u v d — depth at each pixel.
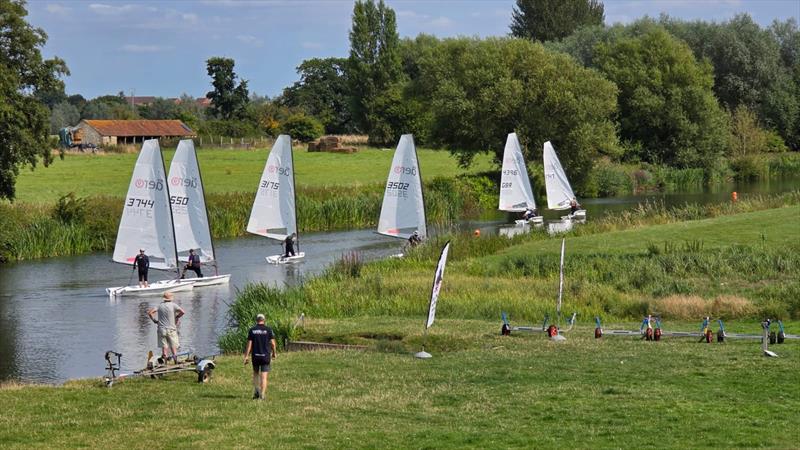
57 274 62.78
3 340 42.59
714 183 119.94
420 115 153.38
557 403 23.97
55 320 47.38
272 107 191.88
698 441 19.97
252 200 86.56
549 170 84.19
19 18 68.44
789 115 138.00
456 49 112.25
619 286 45.47
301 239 79.19
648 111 120.00
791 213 60.09
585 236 58.28
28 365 37.62
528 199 81.12
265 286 47.94
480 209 98.25
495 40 111.06
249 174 113.44
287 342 35.59
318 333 36.78
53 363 37.94
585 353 31.39
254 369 25.80
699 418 21.97
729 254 48.62
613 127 108.00
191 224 60.06
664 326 37.72
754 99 139.25
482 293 44.22
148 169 57.03
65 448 20.70
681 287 44.12
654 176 115.94
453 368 29.36
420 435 21.02
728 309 39.88
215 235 81.44
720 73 141.50
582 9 191.62
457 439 20.55
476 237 62.44
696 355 30.34
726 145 124.38
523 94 105.06
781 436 20.17
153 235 57.31
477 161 125.44
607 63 124.50
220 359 33.22
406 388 26.52
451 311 41.59
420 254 57.38
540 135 106.19
